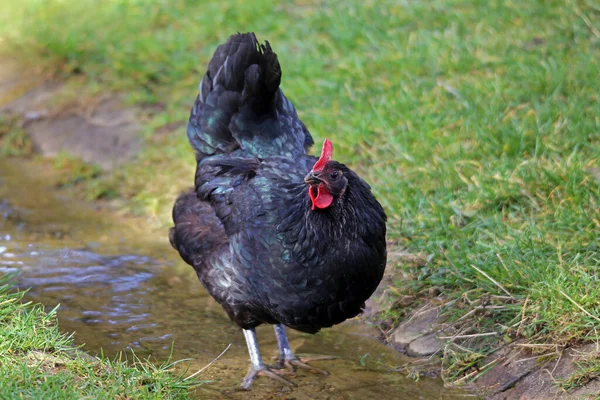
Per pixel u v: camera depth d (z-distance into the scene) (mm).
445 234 9898
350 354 8938
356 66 14039
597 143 10703
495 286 8828
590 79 12047
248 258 7637
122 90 15320
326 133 12391
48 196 13023
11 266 10391
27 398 6555
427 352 8727
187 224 8688
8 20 18500
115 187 13117
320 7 17016
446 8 15633
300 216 7383
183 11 18047
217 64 9430
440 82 13023
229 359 8758
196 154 9508
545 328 8102
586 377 7500
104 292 9969
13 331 7602
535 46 13500
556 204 9656
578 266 8438
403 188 10711
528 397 7711
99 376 7348
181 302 9914
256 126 9070
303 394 8055
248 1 17688
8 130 14914
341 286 7426
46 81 15969
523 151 10914
